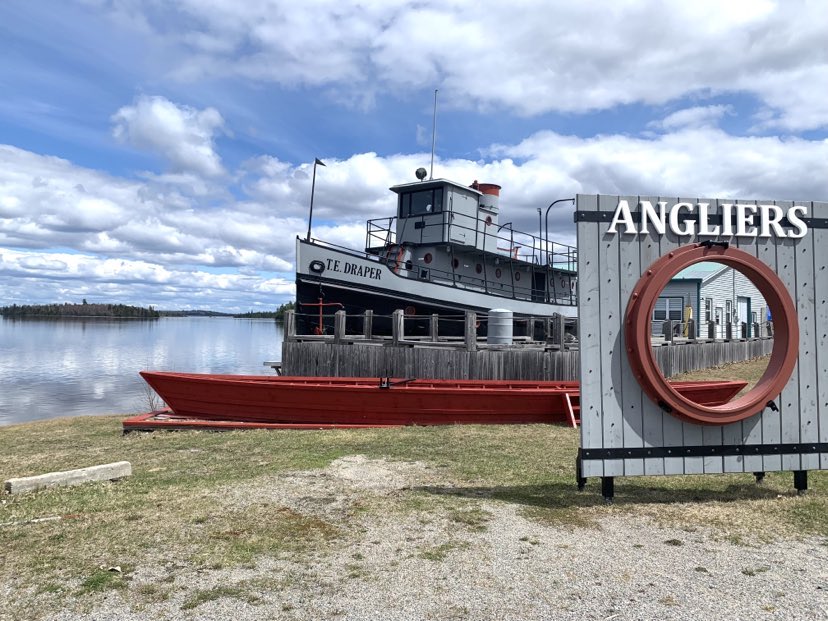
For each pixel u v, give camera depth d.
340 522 5.12
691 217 5.77
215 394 11.93
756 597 3.66
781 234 5.81
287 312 15.62
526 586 3.83
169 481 6.77
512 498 5.84
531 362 14.38
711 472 5.66
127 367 40.25
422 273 21.33
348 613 3.48
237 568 4.12
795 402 5.80
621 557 4.30
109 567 4.13
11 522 5.14
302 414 11.48
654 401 5.63
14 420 20.19
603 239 5.67
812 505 5.50
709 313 30.22
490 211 23.06
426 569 4.10
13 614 3.48
